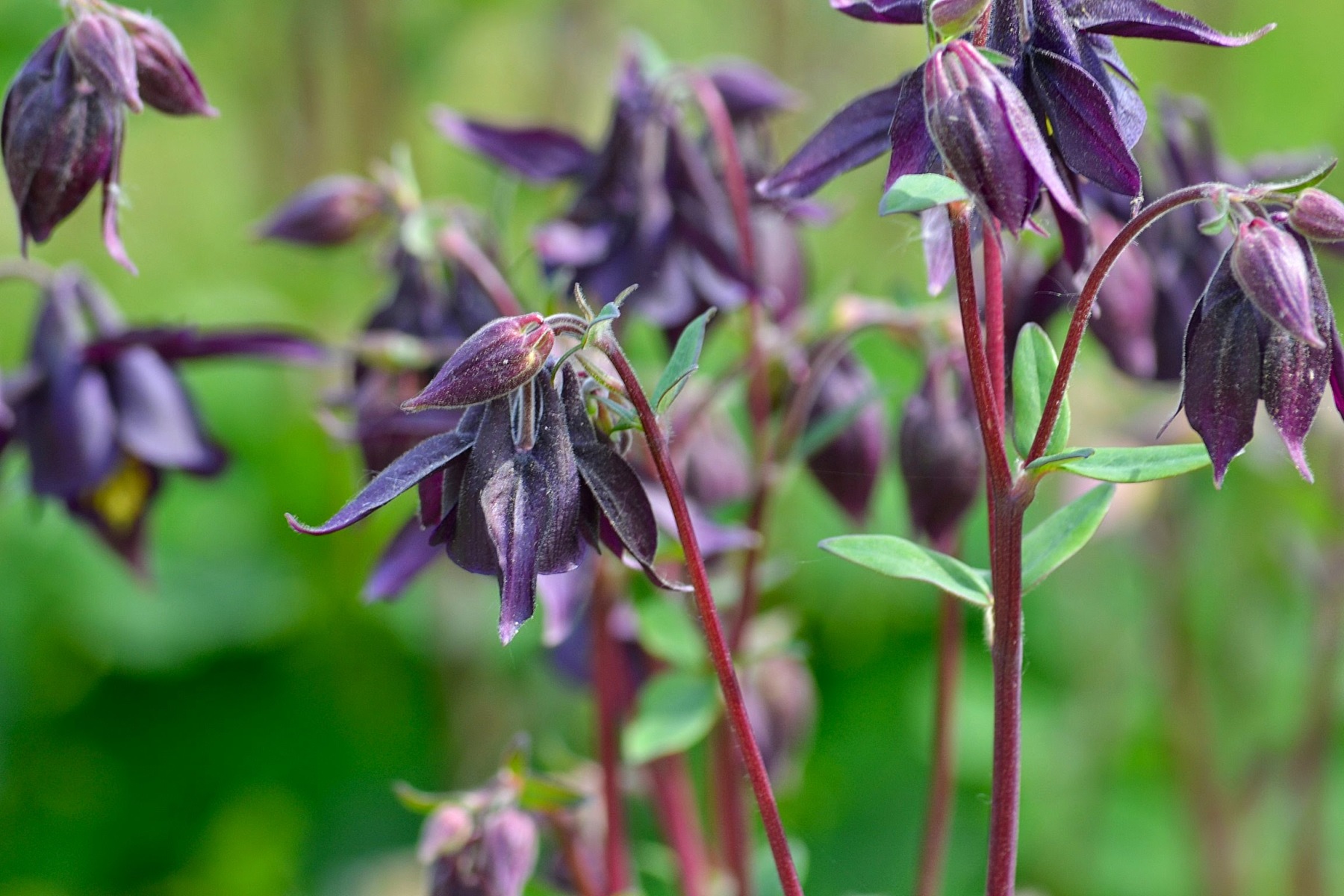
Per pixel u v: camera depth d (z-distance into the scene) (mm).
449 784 1053
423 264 686
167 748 1088
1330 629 870
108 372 688
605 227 671
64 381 682
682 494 552
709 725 688
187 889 1044
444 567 994
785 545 1039
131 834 1063
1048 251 624
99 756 1080
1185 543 930
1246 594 1005
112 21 580
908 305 664
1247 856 947
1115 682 992
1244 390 542
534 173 692
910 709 1039
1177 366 638
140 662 1087
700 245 667
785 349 678
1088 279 545
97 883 1049
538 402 547
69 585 1090
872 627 1070
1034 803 963
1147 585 960
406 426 665
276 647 1105
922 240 568
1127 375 636
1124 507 821
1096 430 898
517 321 541
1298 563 887
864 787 1022
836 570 1048
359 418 680
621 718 727
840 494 694
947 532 654
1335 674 890
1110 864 971
